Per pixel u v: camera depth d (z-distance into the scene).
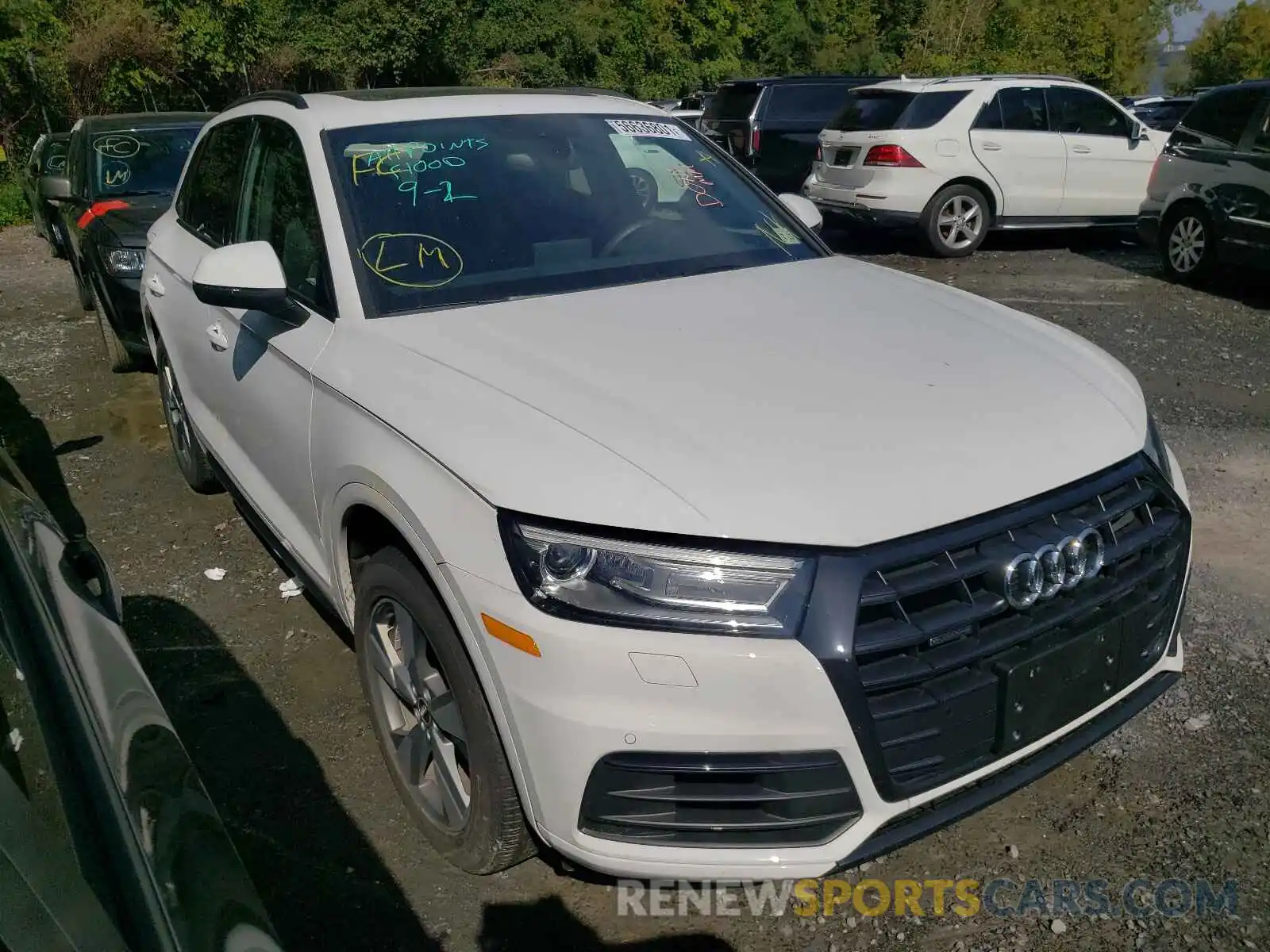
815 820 2.06
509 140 3.49
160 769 1.47
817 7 44.53
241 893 1.34
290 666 3.56
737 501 2.04
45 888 1.08
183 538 4.58
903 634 2.03
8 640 1.46
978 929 2.44
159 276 4.54
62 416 6.27
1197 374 6.54
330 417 2.77
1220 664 3.42
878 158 10.95
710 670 1.97
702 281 3.18
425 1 27.41
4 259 12.71
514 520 2.12
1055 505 2.26
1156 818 2.75
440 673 2.55
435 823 2.63
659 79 37.91
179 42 21.69
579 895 2.56
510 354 2.58
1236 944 2.36
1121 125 11.38
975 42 42.78
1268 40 51.25
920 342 2.75
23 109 18.48
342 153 3.24
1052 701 2.26
